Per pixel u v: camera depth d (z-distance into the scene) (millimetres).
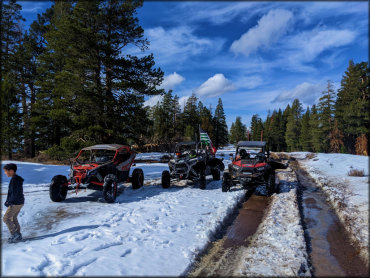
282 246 4504
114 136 15992
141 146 19250
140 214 6348
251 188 9023
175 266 3717
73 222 5797
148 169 15773
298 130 69562
